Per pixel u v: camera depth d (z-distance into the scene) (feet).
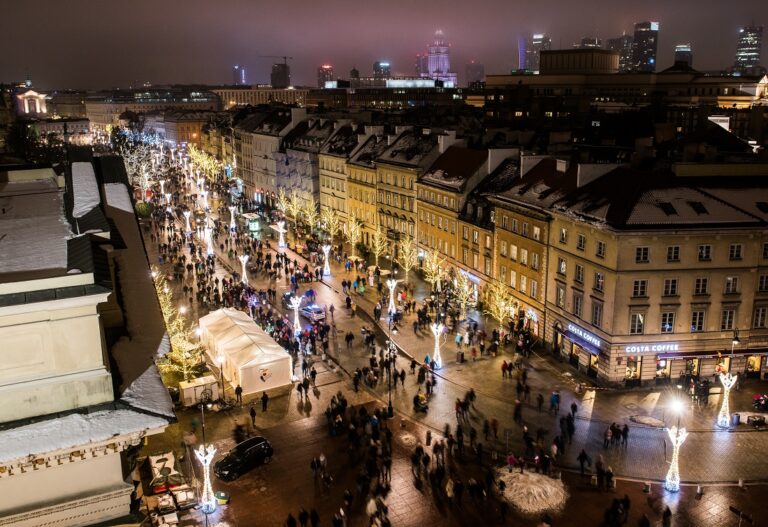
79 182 59.93
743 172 186.91
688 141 296.51
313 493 127.34
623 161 225.15
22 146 586.04
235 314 196.54
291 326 215.92
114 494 41.86
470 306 241.55
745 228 167.63
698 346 173.99
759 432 149.59
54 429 39.60
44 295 39.24
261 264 295.48
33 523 40.19
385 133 361.71
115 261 57.52
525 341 194.59
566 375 182.19
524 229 211.82
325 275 281.74
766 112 437.17
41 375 40.47
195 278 274.77
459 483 123.65
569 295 189.06
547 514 118.52
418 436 149.69
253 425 153.99
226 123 652.48
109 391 41.91
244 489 128.88
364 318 229.86
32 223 55.98
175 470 125.80
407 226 303.48
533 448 141.49
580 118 474.90
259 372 169.07
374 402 166.30
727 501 123.75
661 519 118.01
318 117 467.11
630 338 170.81
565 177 210.59
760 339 175.94
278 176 457.68
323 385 176.14
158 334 49.75
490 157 254.27
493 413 160.35
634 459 138.62
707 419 155.63
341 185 372.38
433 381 171.94
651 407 162.20
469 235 249.55
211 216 415.85
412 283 271.08
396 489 128.26
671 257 168.25
